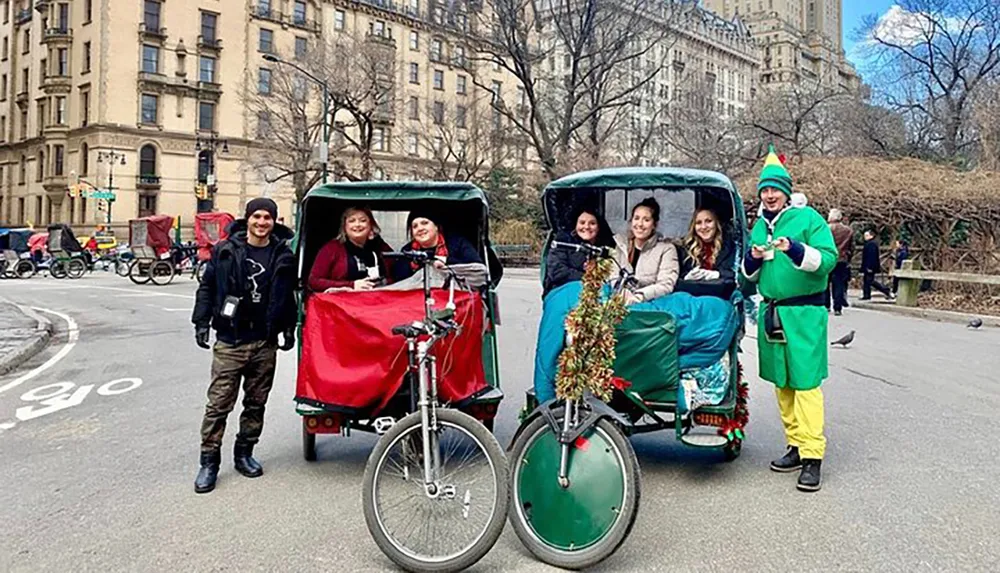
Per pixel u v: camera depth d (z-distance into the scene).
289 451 6.09
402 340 4.66
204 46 59.84
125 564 3.88
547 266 5.89
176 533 4.30
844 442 6.24
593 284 4.07
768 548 4.06
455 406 4.82
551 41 50.12
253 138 60.41
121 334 14.02
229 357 5.20
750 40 97.56
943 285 18.66
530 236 42.88
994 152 27.12
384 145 58.94
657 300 5.32
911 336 13.05
